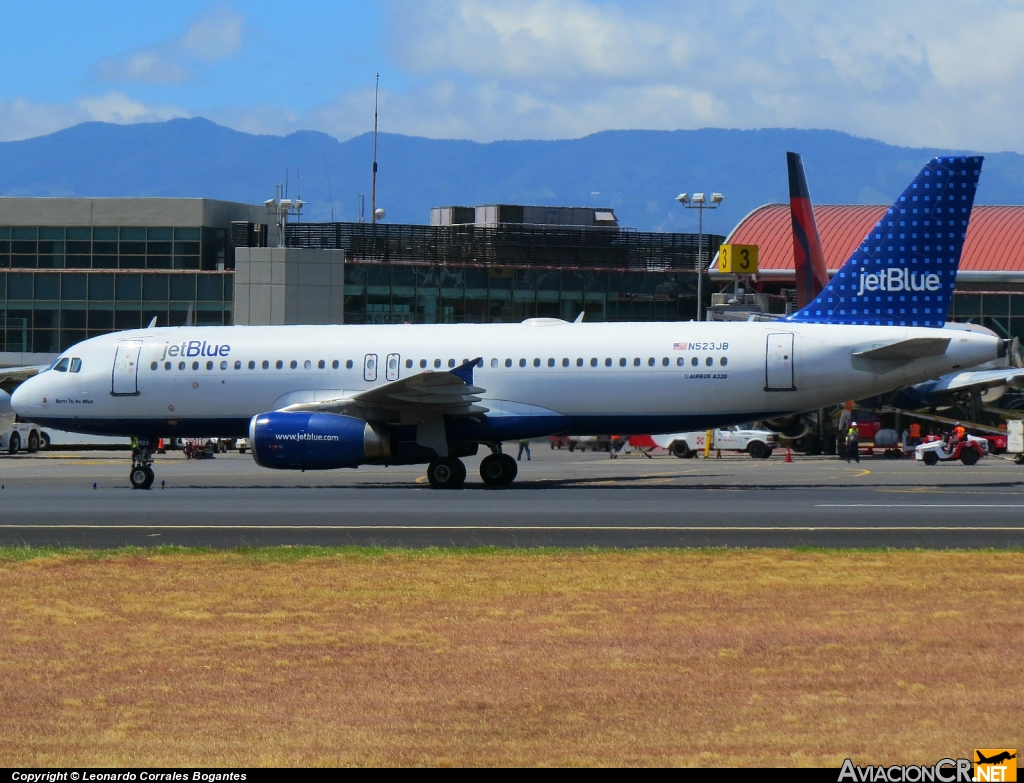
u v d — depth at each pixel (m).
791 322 129.88
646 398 127.44
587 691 42.62
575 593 60.41
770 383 126.06
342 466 123.69
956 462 193.00
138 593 61.34
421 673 45.22
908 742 36.75
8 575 67.00
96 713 40.69
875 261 128.62
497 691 42.72
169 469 173.62
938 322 127.69
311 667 46.19
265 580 64.75
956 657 46.50
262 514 98.62
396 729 38.62
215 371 135.00
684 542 79.94
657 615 54.94
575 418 129.12
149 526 90.62
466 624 53.41
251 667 46.31
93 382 136.88
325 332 136.75
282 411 126.56
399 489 127.69
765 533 84.31
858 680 43.56
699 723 38.91
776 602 57.62
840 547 76.75
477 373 129.75
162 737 38.09
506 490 125.75
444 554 73.50
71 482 145.00
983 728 37.91
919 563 68.88
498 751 36.44
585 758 35.75
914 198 127.44
